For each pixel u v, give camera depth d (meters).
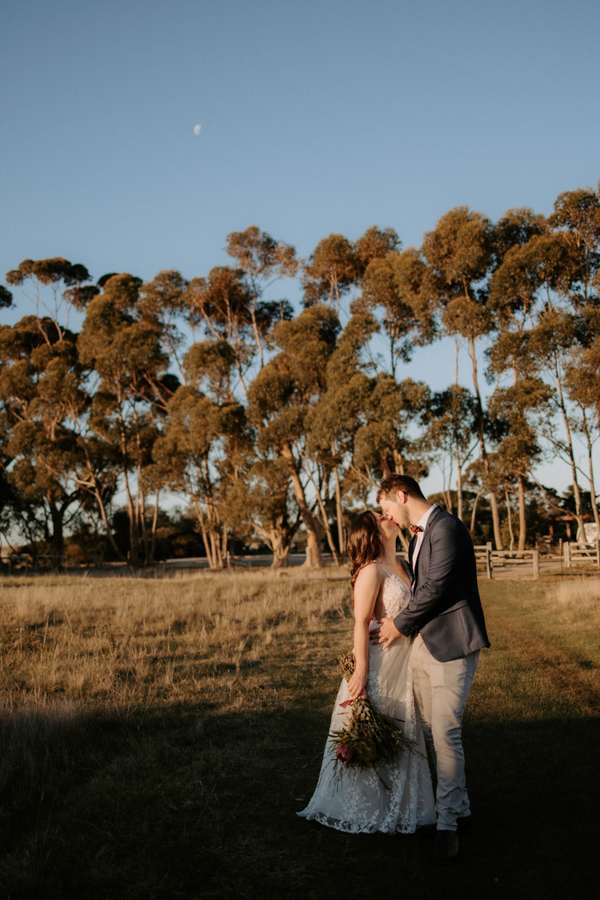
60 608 11.66
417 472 30.41
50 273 47.91
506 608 12.45
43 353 42.44
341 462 32.81
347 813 3.19
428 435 28.91
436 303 32.53
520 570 23.50
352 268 39.56
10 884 2.63
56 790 3.64
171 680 6.50
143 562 40.59
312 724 5.06
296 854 2.94
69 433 42.44
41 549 48.62
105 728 4.92
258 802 3.54
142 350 37.34
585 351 25.45
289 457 35.81
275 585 17.73
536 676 6.42
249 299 42.81
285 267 41.84
